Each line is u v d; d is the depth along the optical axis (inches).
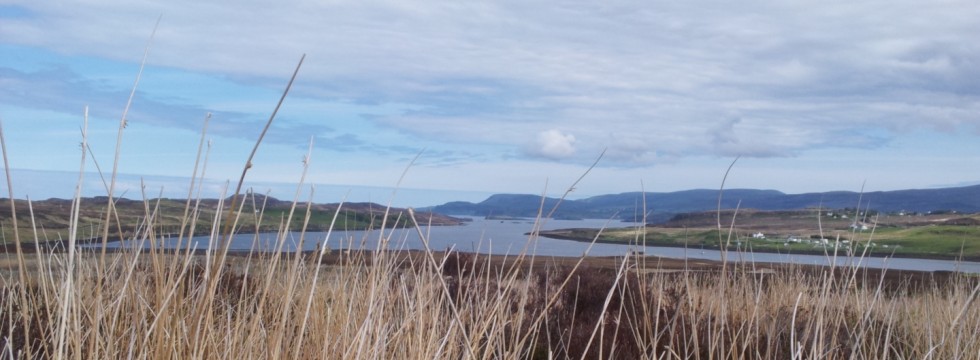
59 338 87.4
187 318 100.4
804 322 162.4
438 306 127.6
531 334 167.8
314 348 118.1
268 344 107.0
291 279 101.2
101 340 93.7
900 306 206.8
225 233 86.8
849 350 161.2
